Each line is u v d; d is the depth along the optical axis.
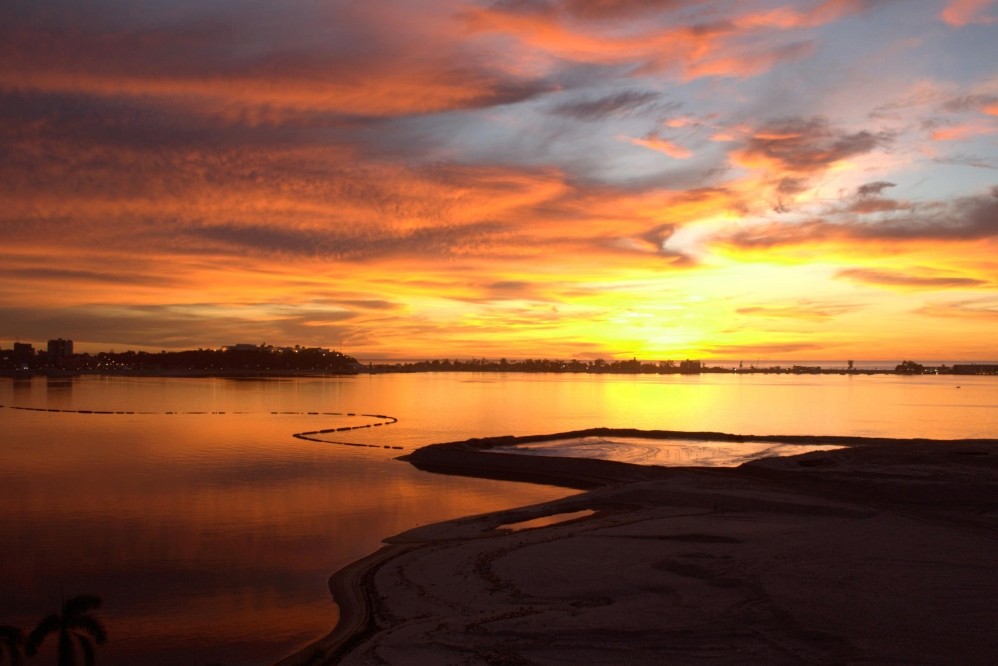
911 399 199.25
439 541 40.94
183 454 81.75
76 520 47.47
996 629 23.14
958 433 106.81
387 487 60.75
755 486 51.53
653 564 32.94
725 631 23.97
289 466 72.56
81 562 37.69
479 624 25.86
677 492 49.53
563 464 67.00
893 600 25.95
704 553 33.56
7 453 82.25
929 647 21.88
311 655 25.30
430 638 24.72
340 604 31.00
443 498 55.78
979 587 27.39
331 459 77.81
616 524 42.03
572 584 30.66
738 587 28.48
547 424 124.62
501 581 31.69
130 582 34.47
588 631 24.48
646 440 89.12
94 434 103.94
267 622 29.36
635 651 22.69
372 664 22.92
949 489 45.97
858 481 48.94
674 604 27.03
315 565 36.91
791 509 44.25
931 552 32.78
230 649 26.88
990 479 48.53
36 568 36.66
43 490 58.59
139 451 84.31
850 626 23.58
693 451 78.88
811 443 83.31
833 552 32.94
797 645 22.61
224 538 42.56
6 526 45.72
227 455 81.06
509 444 84.44
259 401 184.38
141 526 45.72
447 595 30.62
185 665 25.61
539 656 22.66
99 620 29.69
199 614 30.28
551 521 45.81
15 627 27.75
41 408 156.88
